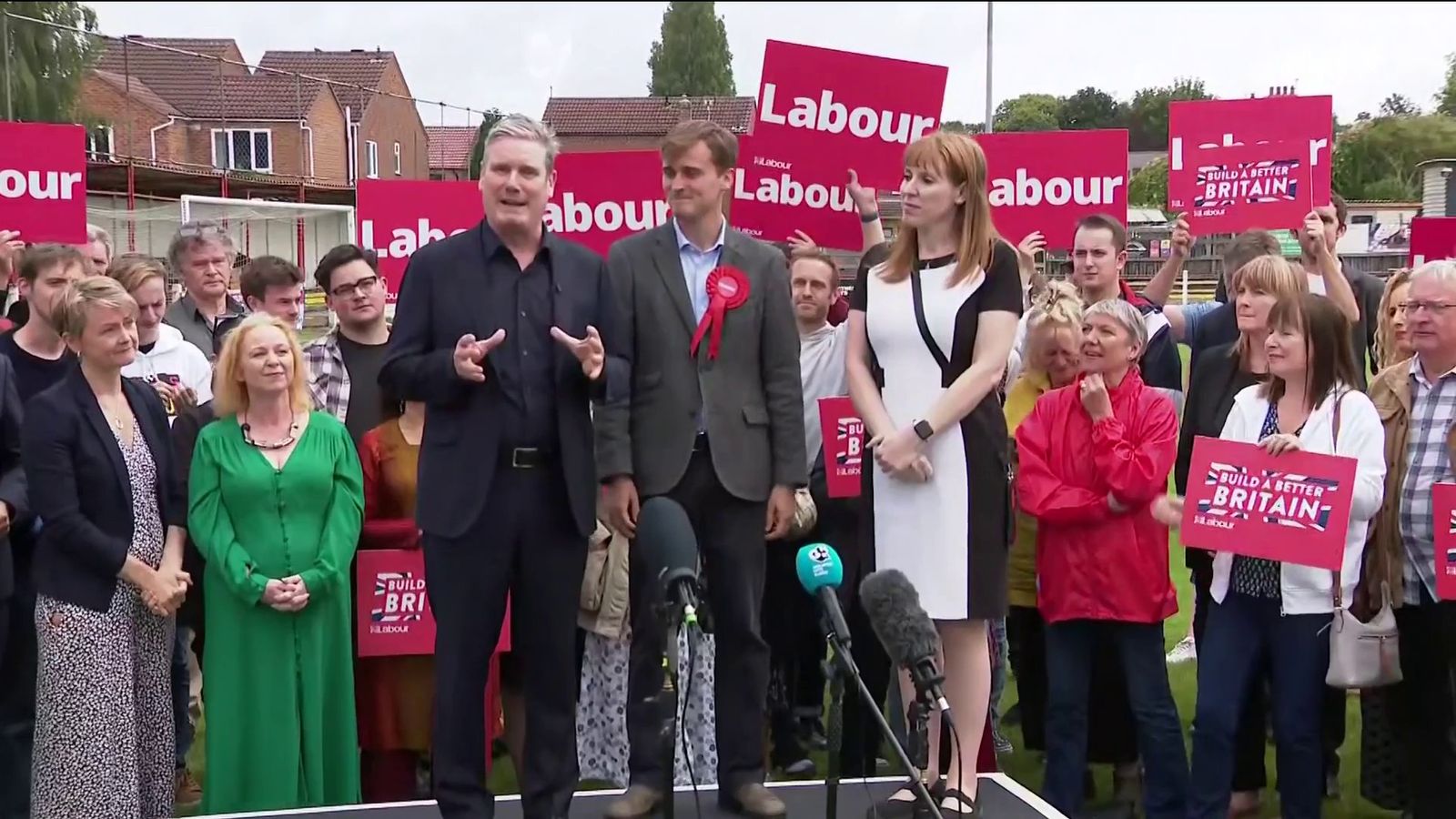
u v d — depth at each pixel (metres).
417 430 4.48
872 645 4.72
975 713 3.44
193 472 4.10
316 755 4.09
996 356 3.30
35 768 3.88
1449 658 3.91
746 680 3.45
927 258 3.43
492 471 3.00
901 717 3.98
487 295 3.03
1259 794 4.65
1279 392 4.02
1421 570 3.95
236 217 20.66
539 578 3.07
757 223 5.35
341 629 4.16
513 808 3.48
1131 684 4.27
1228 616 4.08
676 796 3.53
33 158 5.72
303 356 4.32
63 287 4.50
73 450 3.88
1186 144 6.13
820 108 5.25
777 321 3.54
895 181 5.25
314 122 32.06
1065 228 5.84
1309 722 3.93
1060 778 4.30
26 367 4.53
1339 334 3.90
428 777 4.83
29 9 26.27
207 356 5.64
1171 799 4.23
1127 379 4.22
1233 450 3.88
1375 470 3.81
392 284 5.91
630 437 3.47
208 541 4.03
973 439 3.35
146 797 4.09
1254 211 6.00
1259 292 4.21
